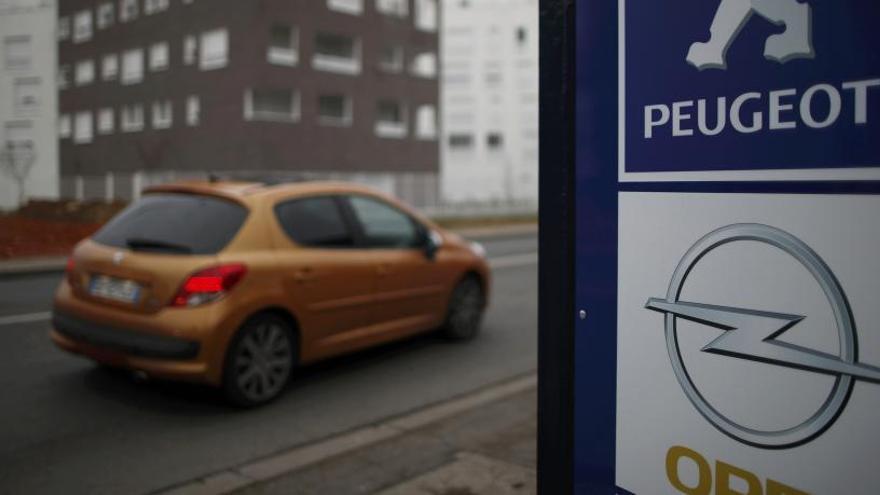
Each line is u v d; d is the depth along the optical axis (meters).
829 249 1.36
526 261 14.68
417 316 6.62
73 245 17.28
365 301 5.97
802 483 1.42
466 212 43.38
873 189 1.30
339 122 40.66
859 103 1.32
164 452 4.24
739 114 1.49
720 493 1.56
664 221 1.63
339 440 4.42
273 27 38.06
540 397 1.95
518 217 37.75
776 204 1.44
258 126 37.19
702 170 1.56
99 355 5.13
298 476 3.79
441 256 6.90
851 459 1.35
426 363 6.42
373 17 42.12
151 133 41.38
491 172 68.12
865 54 1.31
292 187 5.71
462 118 68.50
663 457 1.67
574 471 1.87
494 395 5.25
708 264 1.55
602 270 1.77
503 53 67.81
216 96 37.75
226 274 4.88
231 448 4.32
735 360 1.52
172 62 39.97
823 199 1.37
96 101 44.62
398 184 43.53
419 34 44.69
